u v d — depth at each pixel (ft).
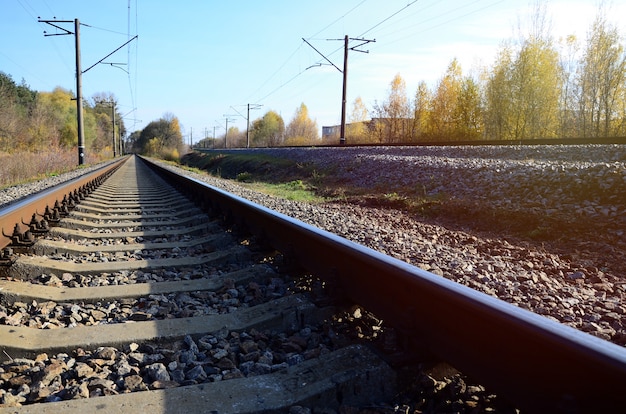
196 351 8.92
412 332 7.57
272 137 315.17
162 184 53.93
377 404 7.18
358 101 244.42
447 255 18.92
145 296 12.05
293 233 13.56
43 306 11.01
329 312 10.27
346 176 61.77
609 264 19.35
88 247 17.40
